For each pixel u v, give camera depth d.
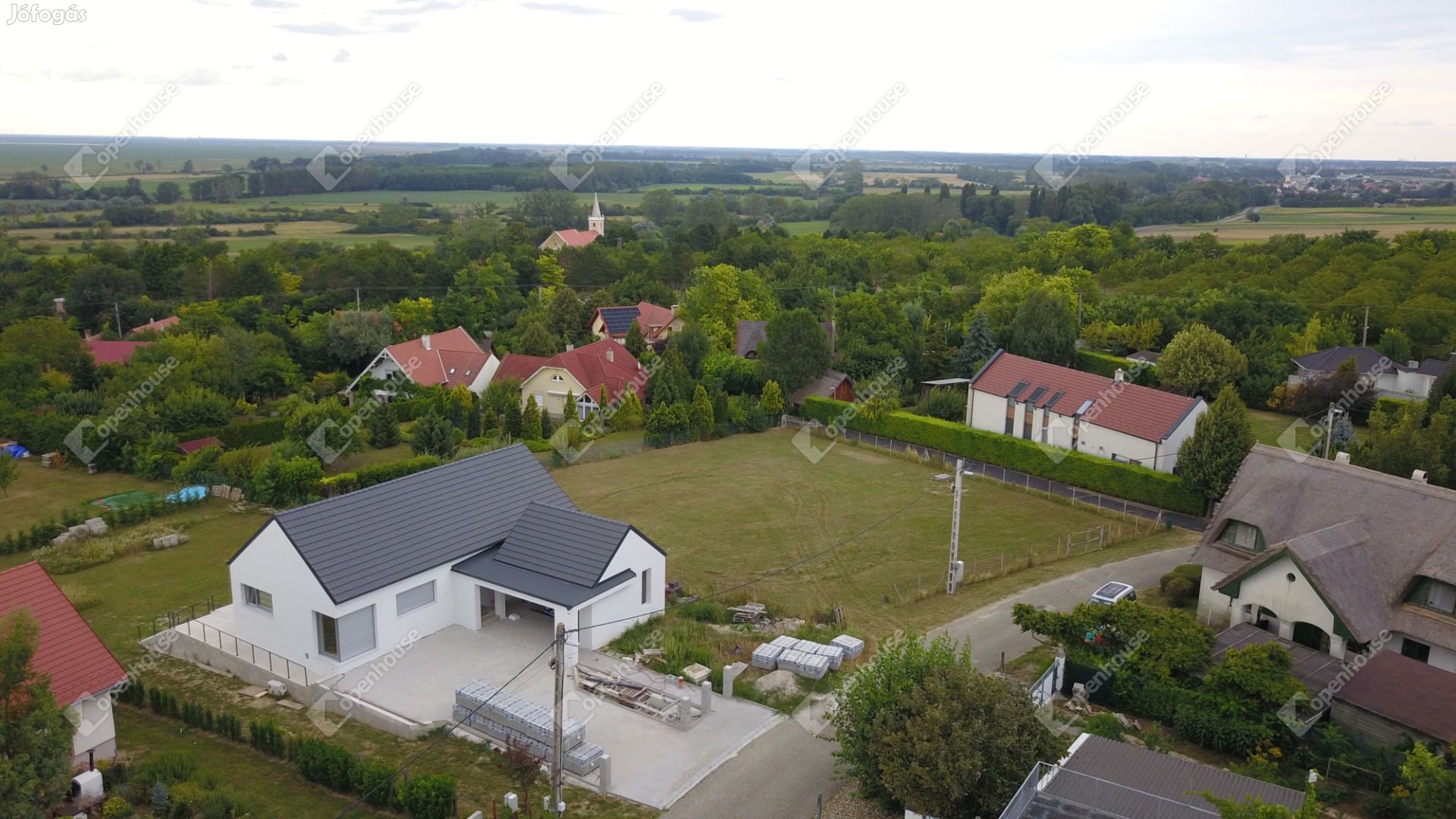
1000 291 86.25
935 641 27.23
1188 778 22.02
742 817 24.80
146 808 24.83
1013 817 20.45
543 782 26.25
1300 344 77.44
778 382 72.25
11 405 62.41
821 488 55.47
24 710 21.80
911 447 64.31
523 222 146.88
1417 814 22.30
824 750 28.06
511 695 30.28
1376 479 34.62
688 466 60.12
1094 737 24.06
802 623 36.62
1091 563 43.66
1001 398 63.75
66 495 53.12
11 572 28.73
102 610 38.50
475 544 36.25
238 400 70.56
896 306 80.50
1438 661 30.36
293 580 32.16
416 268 106.56
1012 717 23.00
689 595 39.88
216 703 31.02
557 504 39.81
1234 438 48.03
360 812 24.83
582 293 114.50
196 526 48.19
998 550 45.50
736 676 31.73
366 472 52.28
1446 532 31.64
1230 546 36.78
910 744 22.95
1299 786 25.48
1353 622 30.22
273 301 96.31
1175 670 29.91
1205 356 70.12
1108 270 108.31
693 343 76.75
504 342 91.00
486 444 60.06
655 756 27.59
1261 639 31.80
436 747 28.06
